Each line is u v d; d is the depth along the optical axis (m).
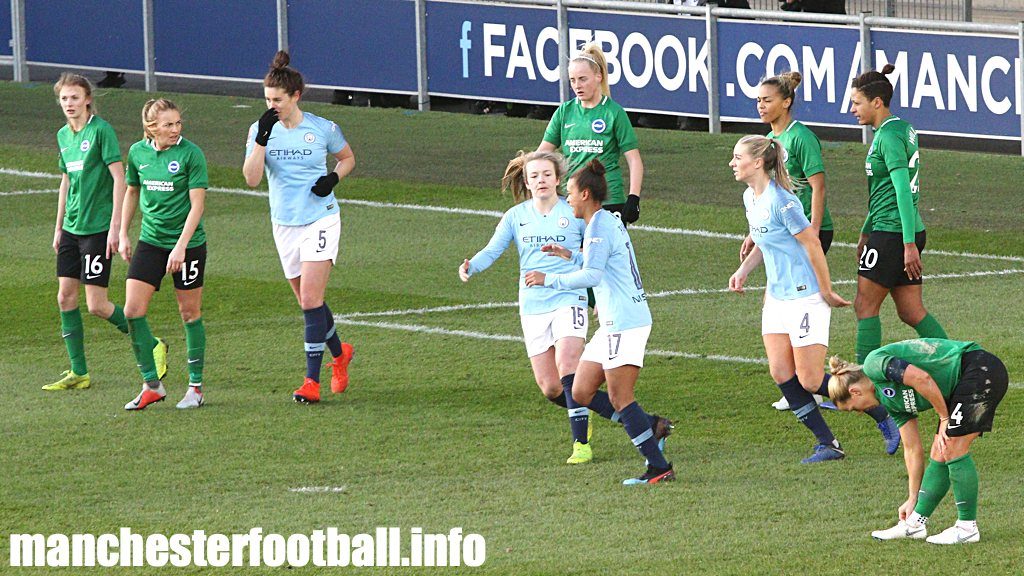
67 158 33.03
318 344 32.31
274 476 27.08
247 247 49.34
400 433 29.86
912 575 21.69
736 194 56.81
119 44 82.44
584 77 33.78
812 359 27.48
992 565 22.02
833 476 26.78
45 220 53.62
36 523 24.62
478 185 59.12
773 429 30.02
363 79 76.75
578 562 22.44
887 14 70.69
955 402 22.56
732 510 24.83
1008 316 39.41
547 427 30.27
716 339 37.59
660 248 49.09
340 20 76.56
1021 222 51.94
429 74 75.12
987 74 61.94
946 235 50.28
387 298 42.66
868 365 23.03
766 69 67.12
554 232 28.19
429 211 55.09
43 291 43.31
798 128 31.28
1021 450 28.00
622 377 26.23
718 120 68.88
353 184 59.56
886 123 30.97
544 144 35.09
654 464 26.41
